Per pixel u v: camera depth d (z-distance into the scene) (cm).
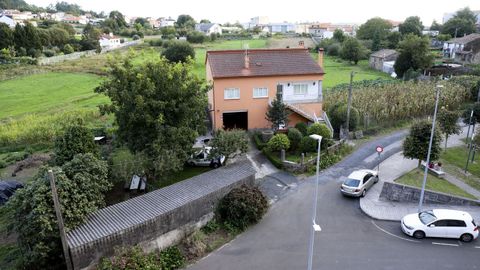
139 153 2300
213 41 10694
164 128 2242
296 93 3472
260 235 1931
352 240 1875
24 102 4941
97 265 1552
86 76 6512
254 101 3406
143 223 1677
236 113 3512
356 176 2370
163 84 2316
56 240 1559
